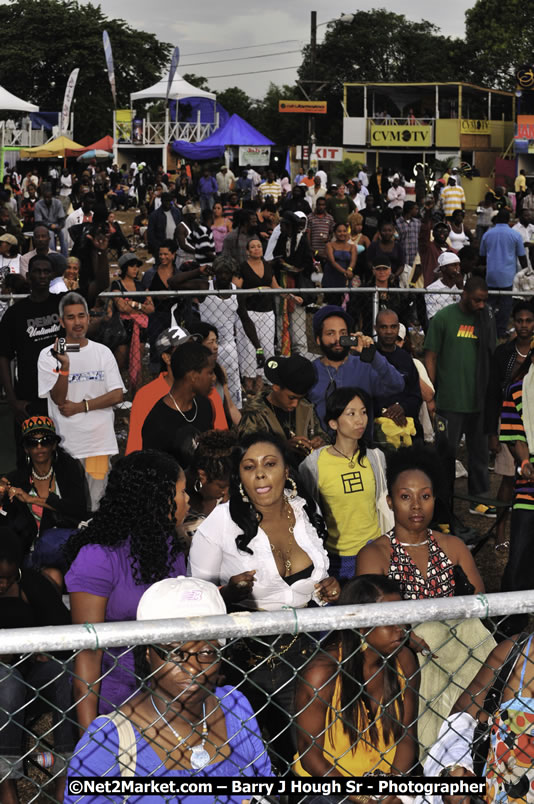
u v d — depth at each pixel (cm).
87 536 344
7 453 700
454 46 8250
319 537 415
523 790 273
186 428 518
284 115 8425
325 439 540
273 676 369
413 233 1508
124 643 213
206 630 217
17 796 351
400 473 397
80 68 8188
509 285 1260
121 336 931
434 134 4931
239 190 3447
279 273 1243
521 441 541
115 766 245
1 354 691
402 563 397
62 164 4638
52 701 375
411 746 309
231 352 955
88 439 634
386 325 659
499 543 700
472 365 732
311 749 303
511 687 275
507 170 4503
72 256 1007
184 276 966
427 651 324
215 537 396
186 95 4809
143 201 3772
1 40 8212
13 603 406
